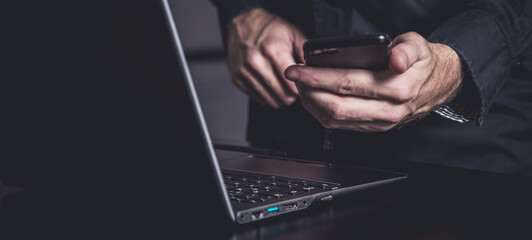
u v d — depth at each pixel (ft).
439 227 1.73
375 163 2.95
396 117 2.10
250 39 3.46
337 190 2.03
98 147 1.75
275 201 1.83
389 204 2.04
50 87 1.73
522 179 2.45
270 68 3.34
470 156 3.31
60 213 1.95
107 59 1.53
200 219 1.68
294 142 3.89
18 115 1.93
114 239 1.64
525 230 1.68
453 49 2.44
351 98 2.07
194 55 17.35
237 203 1.80
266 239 1.62
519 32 2.75
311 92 2.09
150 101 1.53
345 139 3.62
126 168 1.73
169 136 1.56
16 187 2.29
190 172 1.59
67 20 1.54
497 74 2.62
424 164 2.89
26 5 1.61
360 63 1.96
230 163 2.66
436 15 3.21
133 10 1.42
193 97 1.47
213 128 14.55
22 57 1.73
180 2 16.74
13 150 2.09
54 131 1.85
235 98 16.34
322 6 3.42
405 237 1.63
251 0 3.77
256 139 4.14
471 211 1.92
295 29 3.51
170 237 1.65
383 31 3.38
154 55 1.46
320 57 2.00
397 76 1.98
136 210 1.83
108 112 1.64
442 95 2.37
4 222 1.88
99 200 1.94
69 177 1.96
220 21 4.14
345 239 1.61
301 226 1.76
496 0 2.70
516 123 3.28
